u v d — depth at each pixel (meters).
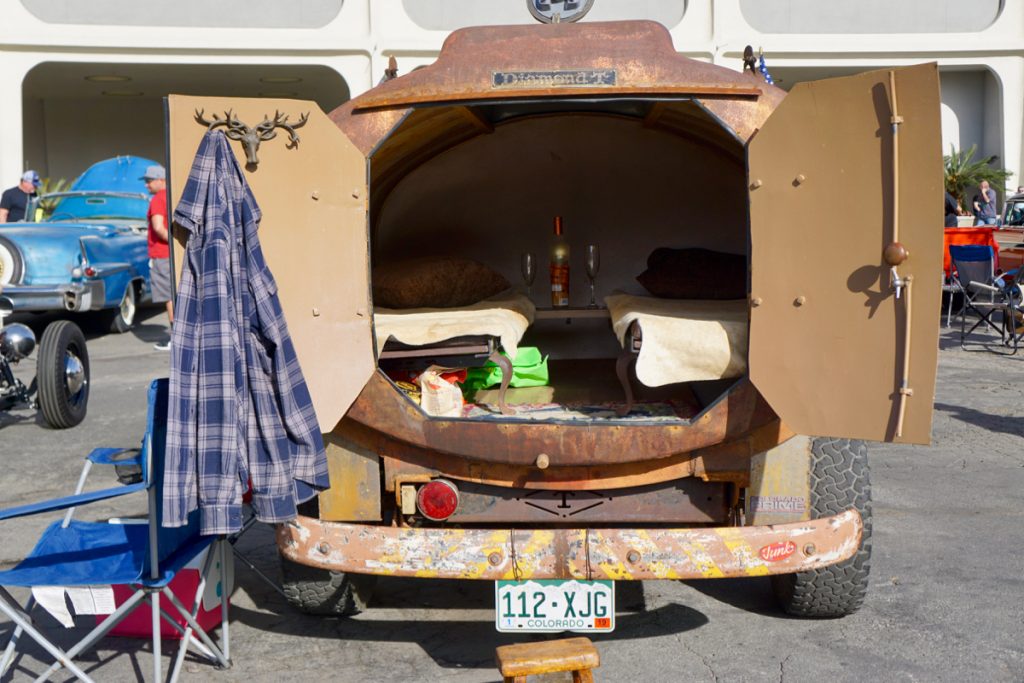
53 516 5.95
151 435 3.49
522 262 5.28
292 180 3.54
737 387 3.52
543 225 5.82
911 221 3.18
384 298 4.93
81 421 8.38
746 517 3.69
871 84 3.18
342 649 4.17
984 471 6.70
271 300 3.46
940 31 18.48
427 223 5.80
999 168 19.31
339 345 3.62
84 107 22.25
